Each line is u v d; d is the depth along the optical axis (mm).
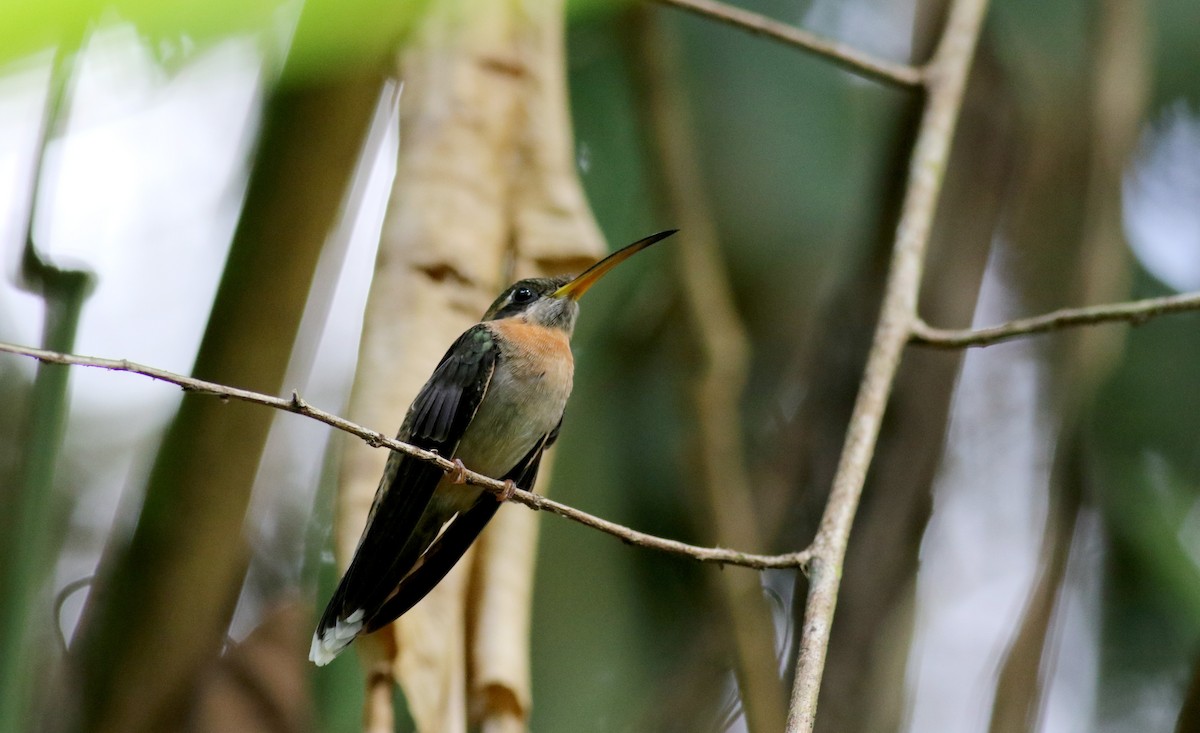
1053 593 6719
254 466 5613
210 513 5582
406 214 5324
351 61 5125
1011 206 8188
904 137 8078
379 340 5125
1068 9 8273
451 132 5477
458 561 5223
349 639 5949
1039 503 8664
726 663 7047
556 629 6793
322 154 5516
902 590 6891
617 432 7785
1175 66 9383
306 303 5633
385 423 4973
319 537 7766
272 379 5609
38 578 5316
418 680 4738
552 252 5473
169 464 5602
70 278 5488
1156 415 8250
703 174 8625
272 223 5559
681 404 7148
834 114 9016
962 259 7848
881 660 6734
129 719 5496
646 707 6836
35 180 5375
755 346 8523
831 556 5570
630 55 7738
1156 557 7770
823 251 8648
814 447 7656
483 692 4820
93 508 10211
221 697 5773
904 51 9477
